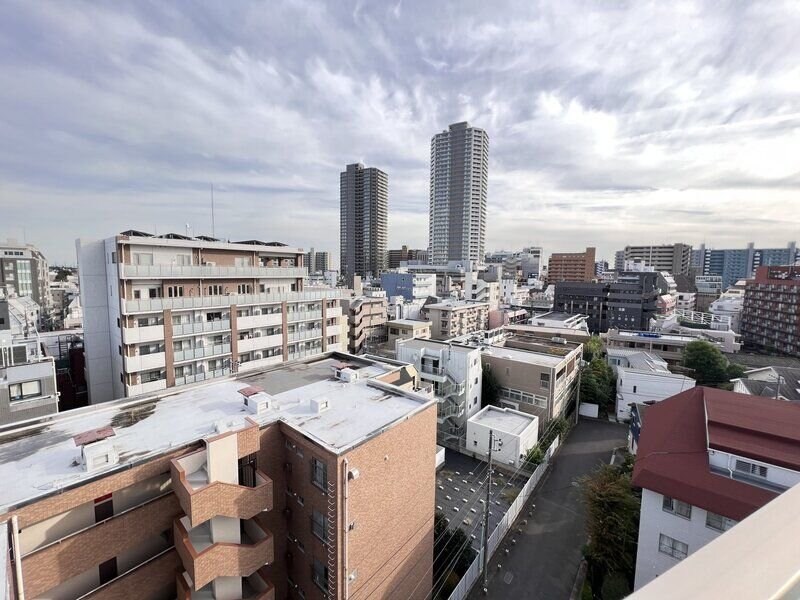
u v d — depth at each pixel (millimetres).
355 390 20734
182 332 34500
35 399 24984
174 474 13406
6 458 13500
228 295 37594
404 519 17797
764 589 1607
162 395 19297
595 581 21766
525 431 33562
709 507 17812
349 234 192875
